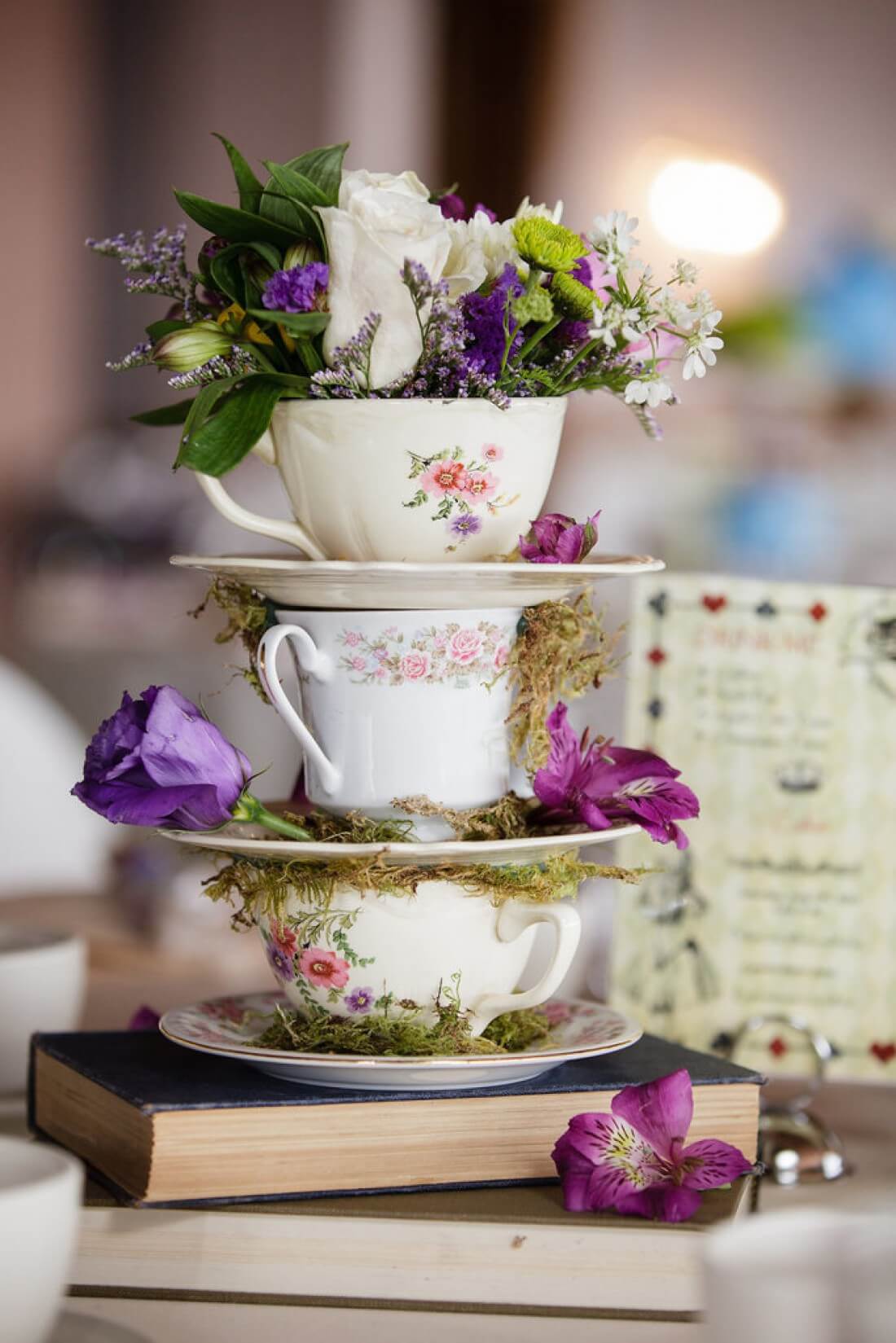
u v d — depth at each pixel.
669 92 4.13
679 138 4.12
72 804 2.11
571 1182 0.72
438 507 0.76
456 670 0.79
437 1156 0.74
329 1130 0.73
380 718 0.79
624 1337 0.68
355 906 0.78
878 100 4.02
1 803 2.08
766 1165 0.90
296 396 0.76
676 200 4.00
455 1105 0.75
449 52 4.22
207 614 3.65
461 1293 0.70
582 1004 0.91
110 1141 0.76
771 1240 0.52
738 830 1.02
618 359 0.78
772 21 4.04
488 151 4.26
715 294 3.97
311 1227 0.70
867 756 1.02
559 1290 0.70
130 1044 0.85
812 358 3.87
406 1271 0.71
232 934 1.48
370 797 0.79
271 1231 0.71
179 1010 0.86
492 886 0.78
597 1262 0.70
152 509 3.84
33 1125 0.86
